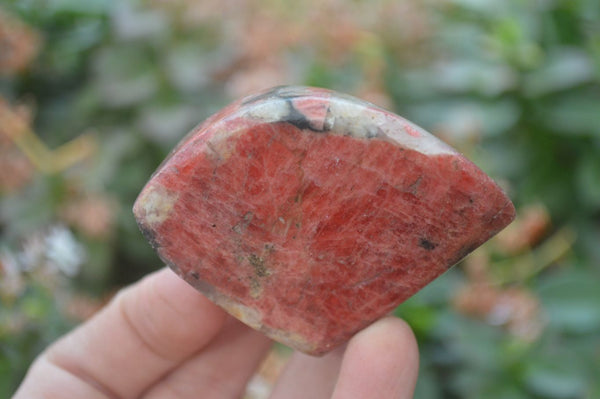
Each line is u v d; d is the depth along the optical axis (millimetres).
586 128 313
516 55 335
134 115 348
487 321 288
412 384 197
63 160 317
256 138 182
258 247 192
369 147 182
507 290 301
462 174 183
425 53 365
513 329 285
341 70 326
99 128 351
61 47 365
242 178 185
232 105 193
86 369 225
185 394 234
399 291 195
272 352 305
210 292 197
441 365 292
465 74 335
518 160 331
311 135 181
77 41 366
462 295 287
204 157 184
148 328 221
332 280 195
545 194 328
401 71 360
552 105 322
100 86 344
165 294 216
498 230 188
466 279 309
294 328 200
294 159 183
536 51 338
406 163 183
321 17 321
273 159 183
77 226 314
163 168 187
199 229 191
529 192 327
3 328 253
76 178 314
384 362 192
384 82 341
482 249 301
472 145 306
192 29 349
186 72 333
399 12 354
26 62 331
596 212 328
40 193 310
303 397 223
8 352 255
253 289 197
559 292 286
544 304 286
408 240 190
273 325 200
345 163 183
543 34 350
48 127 357
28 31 331
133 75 341
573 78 314
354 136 181
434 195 185
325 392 222
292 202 187
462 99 342
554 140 335
